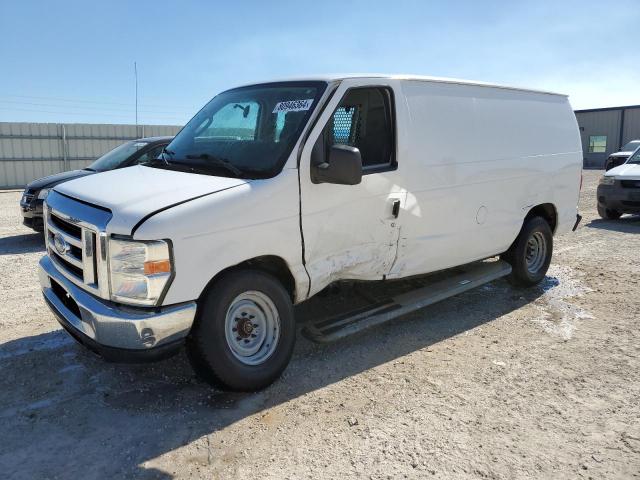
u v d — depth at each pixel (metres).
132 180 4.11
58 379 4.18
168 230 3.39
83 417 3.66
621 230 10.84
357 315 4.91
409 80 4.86
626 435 3.48
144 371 4.32
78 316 3.78
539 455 3.28
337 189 4.23
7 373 4.27
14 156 23.50
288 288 4.23
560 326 5.43
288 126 4.17
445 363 4.56
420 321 5.57
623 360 4.61
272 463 3.19
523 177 6.02
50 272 4.14
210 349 3.70
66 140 24.50
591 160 42.81
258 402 3.88
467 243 5.48
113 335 3.44
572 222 7.00
